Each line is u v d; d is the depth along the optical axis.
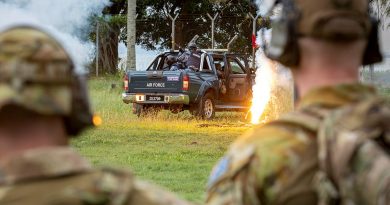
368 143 4.71
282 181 4.82
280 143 4.89
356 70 5.14
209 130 33.38
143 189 4.32
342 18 5.02
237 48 87.88
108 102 45.84
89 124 4.54
